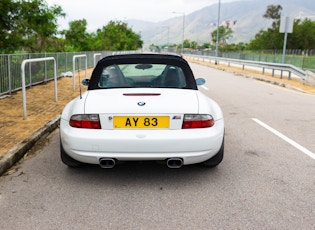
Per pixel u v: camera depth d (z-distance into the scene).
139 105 3.54
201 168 4.25
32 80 12.08
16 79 10.67
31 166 4.28
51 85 12.63
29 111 7.42
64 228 2.80
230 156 4.74
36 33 16.12
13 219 2.95
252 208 3.18
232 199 3.37
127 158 3.45
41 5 15.23
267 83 16.33
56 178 3.89
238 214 3.06
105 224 2.87
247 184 3.75
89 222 2.90
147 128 3.49
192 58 56.94
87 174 4.02
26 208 3.15
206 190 3.58
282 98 10.87
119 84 4.17
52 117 6.83
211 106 3.91
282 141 5.57
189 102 3.67
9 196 3.40
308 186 3.71
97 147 3.43
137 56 4.37
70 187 3.64
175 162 3.56
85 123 3.51
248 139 5.67
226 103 9.60
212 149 3.59
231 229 2.80
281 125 6.79
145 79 4.21
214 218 2.98
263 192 3.54
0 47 13.62
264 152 4.95
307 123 7.02
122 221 2.92
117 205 3.22
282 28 18.88
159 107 3.52
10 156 4.27
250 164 4.42
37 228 2.80
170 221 2.93
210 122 3.59
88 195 3.44
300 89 13.59
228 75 21.39
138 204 3.25
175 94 3.86
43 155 4.71
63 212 3.07
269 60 31.08
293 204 3.27
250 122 7.04
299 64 28.27
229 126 6.64
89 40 33.50
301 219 2.98
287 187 3.68
